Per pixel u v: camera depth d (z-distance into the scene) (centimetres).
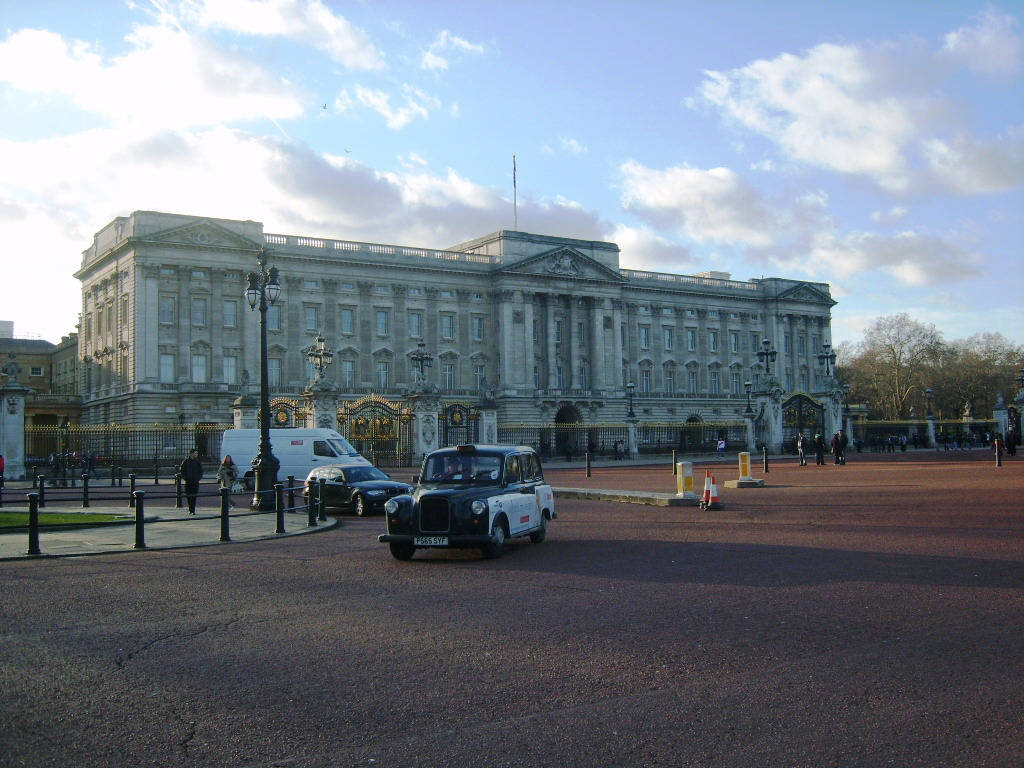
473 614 1336
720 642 1134
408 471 5700
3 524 2614
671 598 1428
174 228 9469
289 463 4594
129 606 1422
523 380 11475
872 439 9344
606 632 1202
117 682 998
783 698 908
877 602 1355
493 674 1012
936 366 14375
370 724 853
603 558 1900
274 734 829
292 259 10212
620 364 12300
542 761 758
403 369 10869
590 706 895
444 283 11281
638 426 8281
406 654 1105
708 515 2797
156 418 9281
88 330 11075
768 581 1558
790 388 14138
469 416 6519
